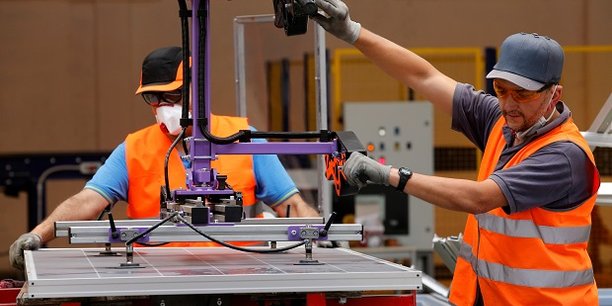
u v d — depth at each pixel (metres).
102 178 5.39
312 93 11.57
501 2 15.20
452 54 13.18
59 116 15.03
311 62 11.55
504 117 4.16
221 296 3.54
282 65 11.84
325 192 6.19
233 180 5.46
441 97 4.77
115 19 15.12
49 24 15.03
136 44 15.16
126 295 3.34
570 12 15.38
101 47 15.10
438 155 12.80
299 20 3.88
